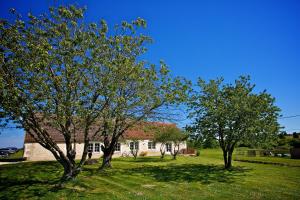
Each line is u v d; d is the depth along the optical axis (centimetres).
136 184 1700
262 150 4706
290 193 1463
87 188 1529
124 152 4269
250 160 3581
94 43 1505
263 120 2422
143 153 4466
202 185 1688
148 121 1984
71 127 1608
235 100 2392
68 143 1512
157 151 4709
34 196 1323
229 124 2434
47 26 1445
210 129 2517
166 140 3838
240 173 2278
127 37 1686
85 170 2227
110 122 1612
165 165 2920
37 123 1373
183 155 4834
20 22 1312
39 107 1277
